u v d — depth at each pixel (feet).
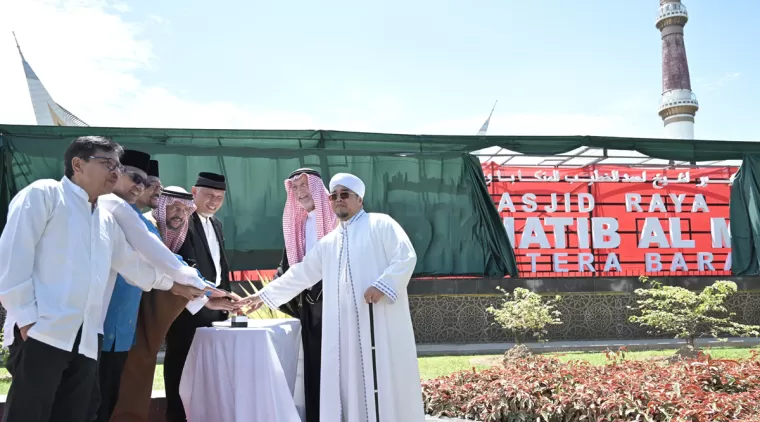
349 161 28.71
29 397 7.49
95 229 8.35
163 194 11.32
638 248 32.40
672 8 80.02
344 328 10.61
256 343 10.25
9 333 7.74
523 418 12.21
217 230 12.85
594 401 11.93
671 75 78.69
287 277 11.71
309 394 11.78
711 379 13.53
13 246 7.45
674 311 23.31
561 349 28.04
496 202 31.68
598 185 32.58
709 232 32.94
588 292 31.19
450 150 29.66
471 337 30.12
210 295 10.88
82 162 8.19
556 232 31.96
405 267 10.41
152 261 9.68
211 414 10.58
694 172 33.30
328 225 12.64
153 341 10.18
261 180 27.86
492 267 29.94
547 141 29.73
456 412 13.14
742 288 31.63
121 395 10.00
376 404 10.15
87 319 8.05
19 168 25.79
